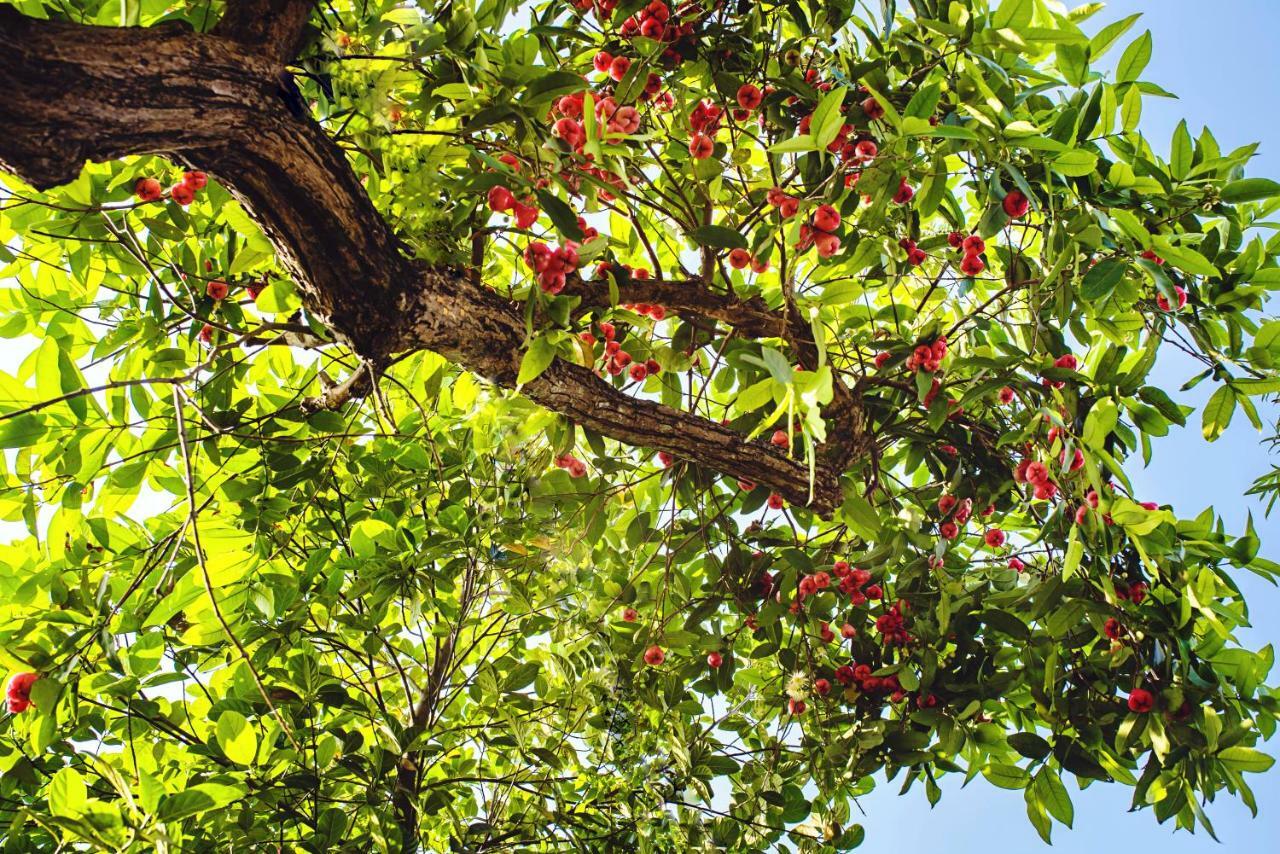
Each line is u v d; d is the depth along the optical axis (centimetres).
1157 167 250
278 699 268
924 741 286
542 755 295
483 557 291
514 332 219
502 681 308
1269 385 260
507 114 203
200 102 151
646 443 258
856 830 300
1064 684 287
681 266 295
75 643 204
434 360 276
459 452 303
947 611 279
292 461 280
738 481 329
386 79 202
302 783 253
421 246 204
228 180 171
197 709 289
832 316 330
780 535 334
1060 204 245
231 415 264
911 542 304
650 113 285
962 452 319
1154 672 264
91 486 260
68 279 272
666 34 257
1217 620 254
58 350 242
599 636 308
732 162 292
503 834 301
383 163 213
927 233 344
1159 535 262
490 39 226
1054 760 276
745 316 277
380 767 265
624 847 297
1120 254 231
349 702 277
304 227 180
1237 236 257
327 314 200
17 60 131
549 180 223
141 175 236
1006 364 272
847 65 257
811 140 192
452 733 331
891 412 309
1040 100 266
